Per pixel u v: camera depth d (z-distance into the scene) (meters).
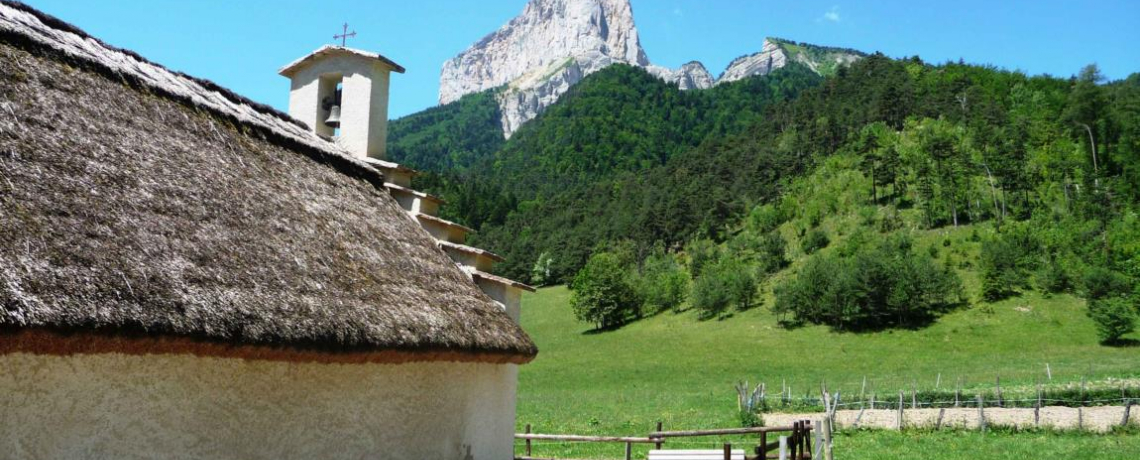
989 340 77.25
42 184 7.36
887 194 130.75
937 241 110.06
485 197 196.50
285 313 8.22
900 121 162.50
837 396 33.38
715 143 190.25
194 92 11.74
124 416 7.39
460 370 12.51
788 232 129.38
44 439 6.74
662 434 16.11
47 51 9.46
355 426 10.13
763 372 67.31
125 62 10.99
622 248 141.12
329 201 11.87
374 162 15.21
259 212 9.87
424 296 11.18
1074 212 116.00
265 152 11.75
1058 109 162.88
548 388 63.41
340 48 16.23
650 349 83.88
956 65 190.00
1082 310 84.44
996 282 89.56
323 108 16.70
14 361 6.54
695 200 150.38
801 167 152.88
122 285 6.86
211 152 10.45
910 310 87.56
